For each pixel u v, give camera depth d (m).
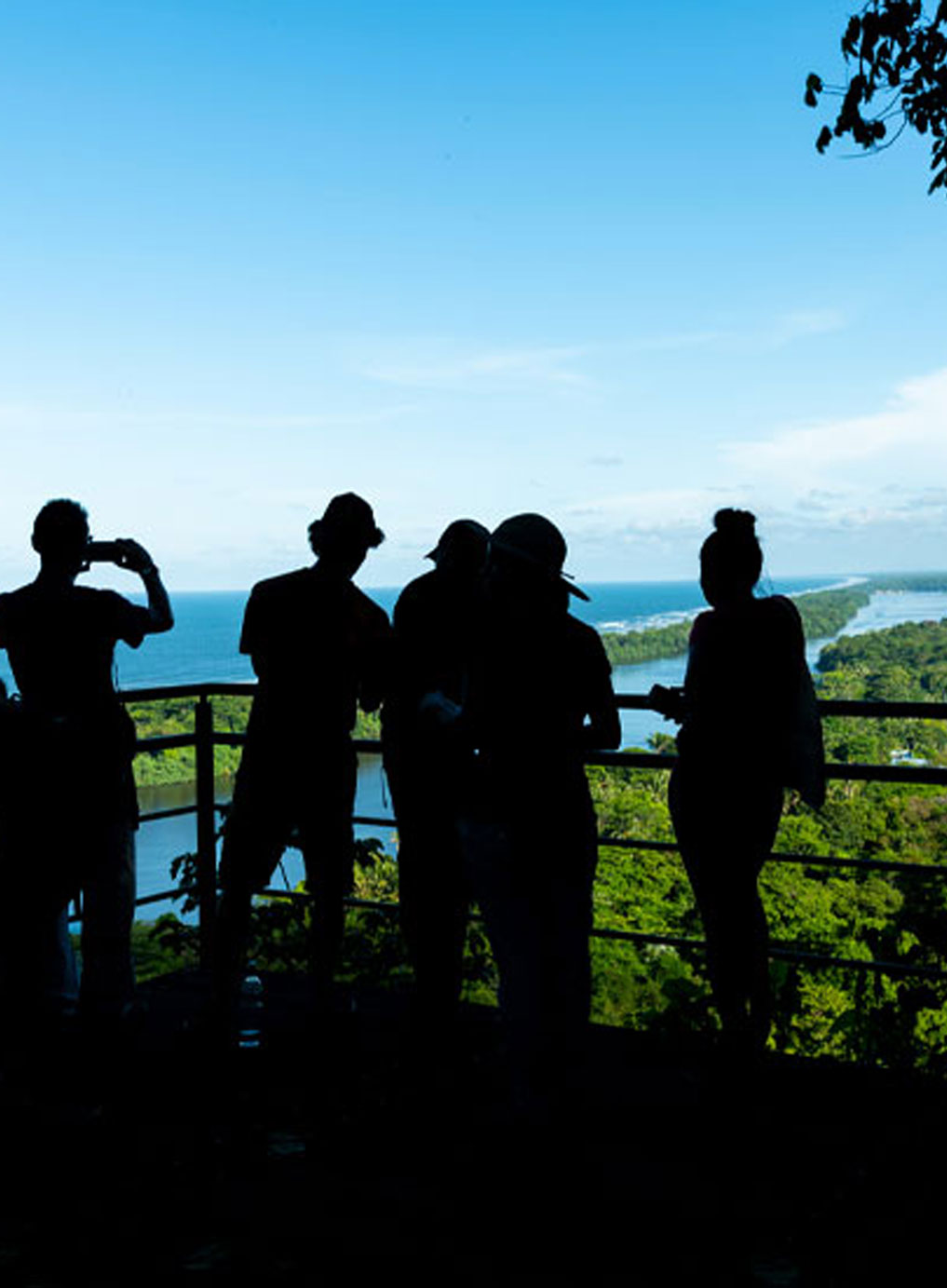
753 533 3.22
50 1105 3.13
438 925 3.48
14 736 3.26
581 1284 2.26
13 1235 2.46
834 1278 2.29
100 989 3.39
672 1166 2.78
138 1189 2.66
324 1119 3.05
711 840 3.18
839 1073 3.37
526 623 2.63
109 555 3.48
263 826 3.47
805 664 3.18
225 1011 3.50
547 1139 2.63
